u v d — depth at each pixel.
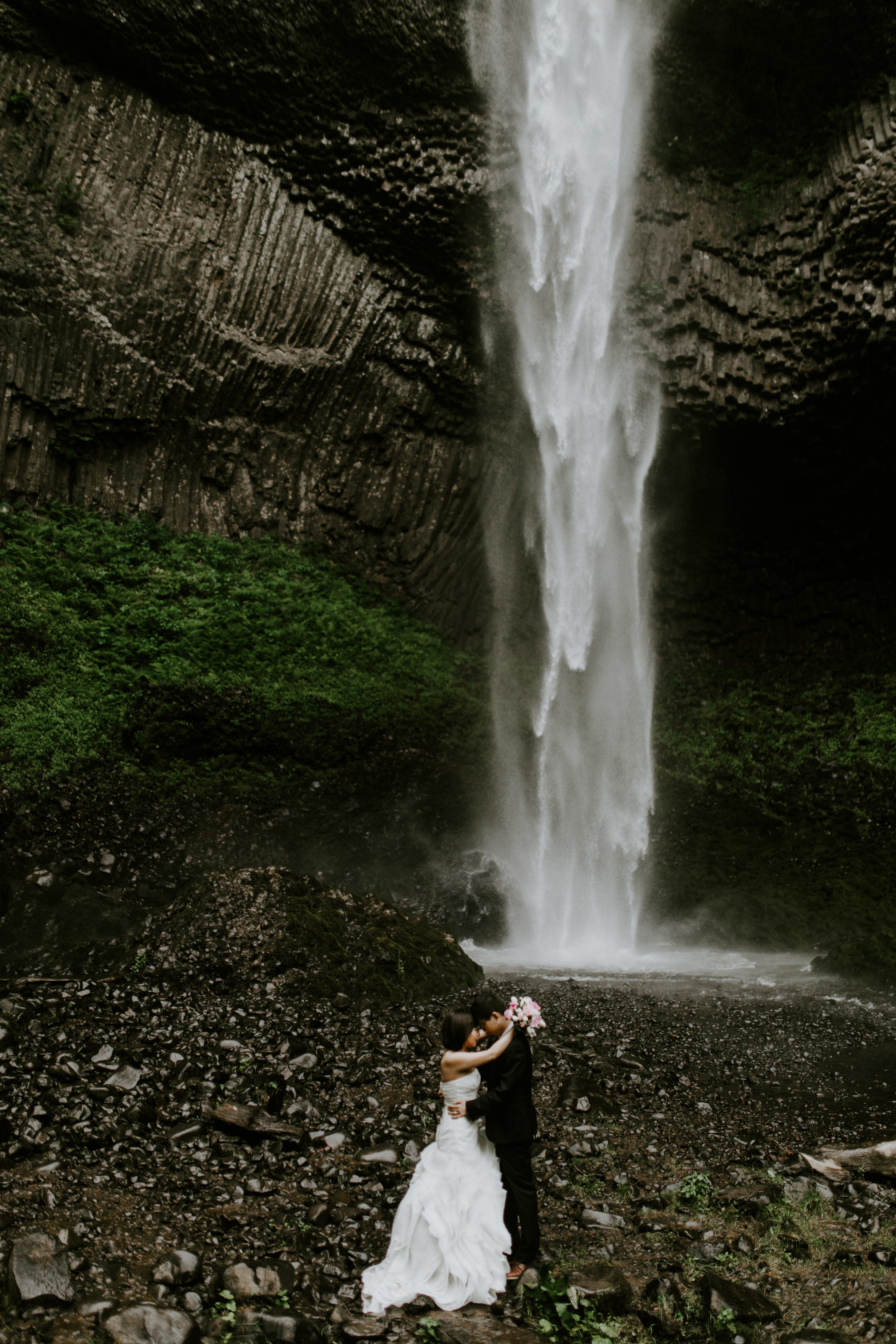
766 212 20.08
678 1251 4.71
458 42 19.02
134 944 9.40
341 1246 4.61
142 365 18.83
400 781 16.25
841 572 22.41
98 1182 5.12
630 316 20.62
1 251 17.61
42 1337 3.55
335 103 19.52
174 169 19.52
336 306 20.61
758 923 14.47
